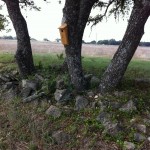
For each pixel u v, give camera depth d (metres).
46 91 2.69
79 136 2.21
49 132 2.30
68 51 2.71
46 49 9.67
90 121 2.31
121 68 2.59
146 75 3.96
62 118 2.40
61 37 2.67
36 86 2.86
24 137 2.32
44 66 3.78
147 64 5.51
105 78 2.63
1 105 2.77
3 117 2.58
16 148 2.26
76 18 2.64
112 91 2.60
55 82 2.75
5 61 4.51
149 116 2.32
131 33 2.50
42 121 2.41
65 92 2.61
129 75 3.79
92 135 2.20
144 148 2.06
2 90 2.97
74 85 2.72
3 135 2.40
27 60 3.31
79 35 2.84
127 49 2.54
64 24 2.63
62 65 3.50
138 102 2.44
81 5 2.94
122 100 2.45
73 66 2.71
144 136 2.13
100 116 2.31
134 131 2.17
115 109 2.38
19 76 3.35
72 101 2.57
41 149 2.21
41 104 2.60
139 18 2.45
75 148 2.15
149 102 2.49
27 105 2.64
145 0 2.40
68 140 2.21
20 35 3.27
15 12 3.25
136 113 2.35
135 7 2.47
